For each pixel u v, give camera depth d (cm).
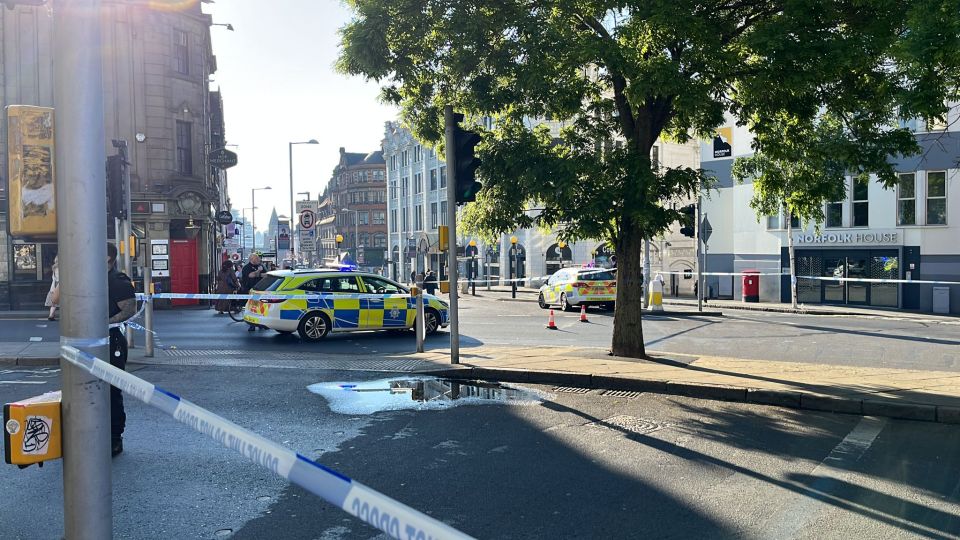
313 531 453
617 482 552
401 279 7350
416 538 202
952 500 512
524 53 1008
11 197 287
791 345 1470
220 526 461
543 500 512
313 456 623
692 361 1123
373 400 859
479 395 892
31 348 1252
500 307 2694
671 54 1010
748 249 3031
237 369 1074
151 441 659
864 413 787
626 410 809
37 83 2530
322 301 1512
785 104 999
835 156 1080
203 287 2864
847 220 2734
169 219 2670
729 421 757
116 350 632
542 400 862
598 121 1174
